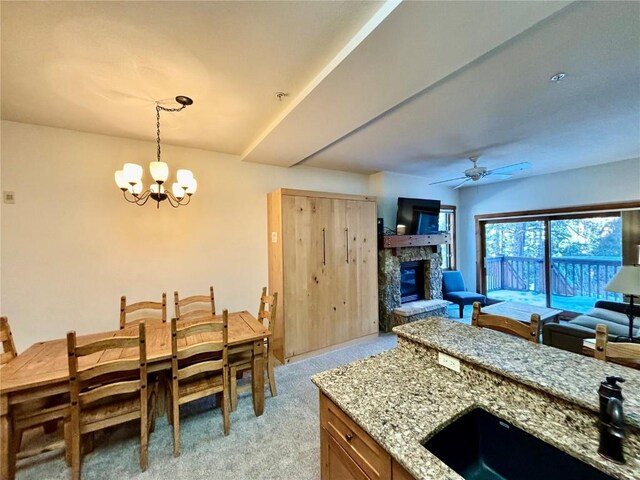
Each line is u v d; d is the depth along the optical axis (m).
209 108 2.35
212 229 3.48
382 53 1.56
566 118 2.60
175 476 1.76
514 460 1.02
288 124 2.51
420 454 0.86
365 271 4.06
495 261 5.89
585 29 1.46
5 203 2.54
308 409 2.44
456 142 3.26
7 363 1.91
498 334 1.58
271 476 1.75
